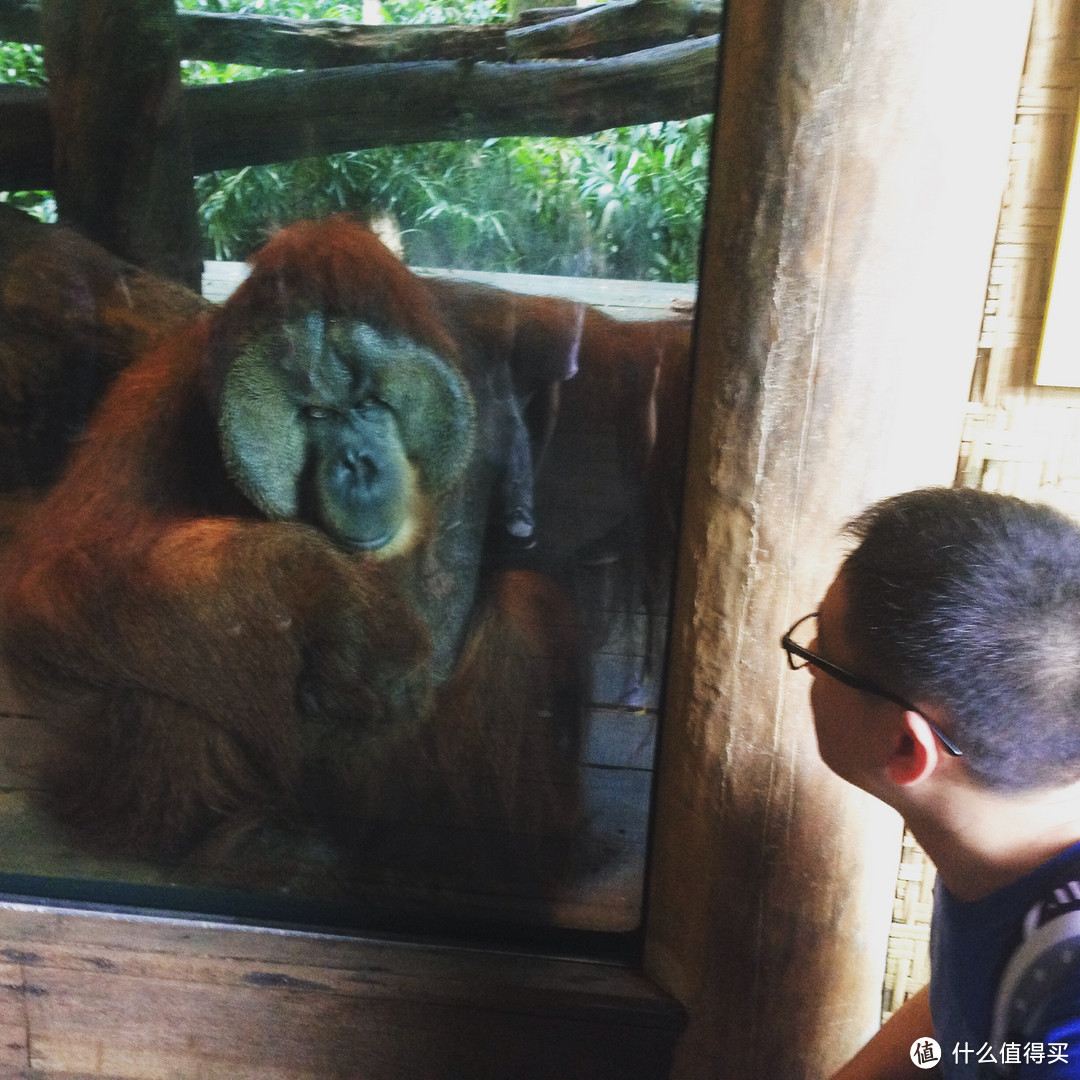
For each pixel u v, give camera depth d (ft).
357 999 4.15
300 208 4.05
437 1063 4.22
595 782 4.42
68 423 4.22
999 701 2.16
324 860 4.54
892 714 2.37
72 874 4.51
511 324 4.04
